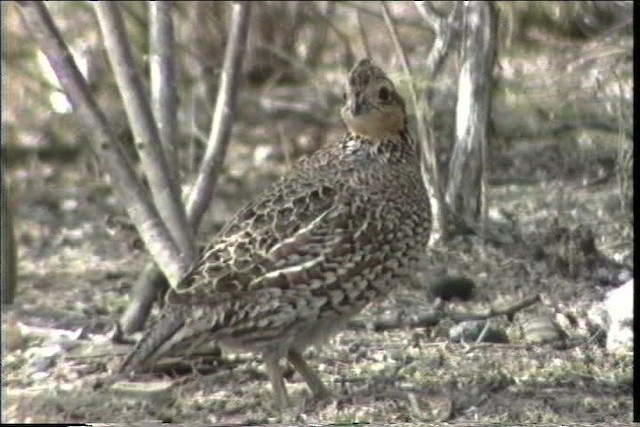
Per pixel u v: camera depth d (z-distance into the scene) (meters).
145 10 16.83
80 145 18.12
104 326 11.99
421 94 14.73
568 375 10.59
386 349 11.26
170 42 12.62
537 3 16.55
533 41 16.94
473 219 14.38
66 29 17.83
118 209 16.53
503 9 16.31
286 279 9.51
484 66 14.25
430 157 14.12
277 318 9.58
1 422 9.81
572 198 15.78
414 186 9.93
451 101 15.93
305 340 9.91
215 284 9.53
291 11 17.97
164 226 11.29
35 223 16.05
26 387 10.50
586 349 11.26
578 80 16.86
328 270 9.55
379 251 9.70
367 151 9.91
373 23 18.53
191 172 16.25
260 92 18.39
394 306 12.38
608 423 9.48
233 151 18.08
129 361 9.65
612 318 11.60
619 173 14.73
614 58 15.80
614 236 14.30
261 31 18.03
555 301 12.48
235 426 9.64
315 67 18.59
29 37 18.36
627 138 15.70
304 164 10.14
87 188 17.28
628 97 15.93
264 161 17.83
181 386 10.47
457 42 14.52
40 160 18.03
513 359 11.00
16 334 11.57
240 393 10.34
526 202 15.70
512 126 17.30
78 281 13.75
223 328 9.64
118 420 9.84
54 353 11.16
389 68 17.50
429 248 13.90
